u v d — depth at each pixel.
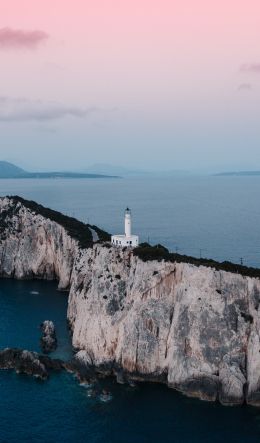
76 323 111.44
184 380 91.19
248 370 88.44
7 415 84.81
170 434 79.06
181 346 93.25
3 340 114.12
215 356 90.31
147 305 98.81
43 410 86.19
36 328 122.06
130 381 95.44
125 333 98.81
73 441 77.69
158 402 88.19
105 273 110.00
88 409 86.38
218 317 91.75
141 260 104.19
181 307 95.38
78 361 101.19
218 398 88.44
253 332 89.62
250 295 92.25
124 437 78.44
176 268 99.44
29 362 100.75
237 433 79.12
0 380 96.56
